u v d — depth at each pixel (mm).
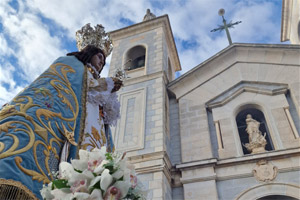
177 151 13906
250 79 15812
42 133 2389
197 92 16438
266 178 11203
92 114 3750
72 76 3445
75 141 2834
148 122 14547
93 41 5086
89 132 3492
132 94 16672
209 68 17172
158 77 17188
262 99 14578
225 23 21703
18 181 1904
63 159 2479
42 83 2959
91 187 1993
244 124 15227
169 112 16297
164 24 22047
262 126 14727
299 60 15461
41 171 2162
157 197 10688
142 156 12492
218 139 13555
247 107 14922
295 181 10844
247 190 11125
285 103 13852
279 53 16203
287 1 24281
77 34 5363
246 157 11969
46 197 2004
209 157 12812
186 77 17188
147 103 15719
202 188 11562
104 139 3912
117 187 2053
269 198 11086
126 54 20531
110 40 5469
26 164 2070
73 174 2045
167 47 22453
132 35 22297
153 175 11547
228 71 16766
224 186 11617
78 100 3246
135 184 2293
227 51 17500
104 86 4047
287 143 12305
